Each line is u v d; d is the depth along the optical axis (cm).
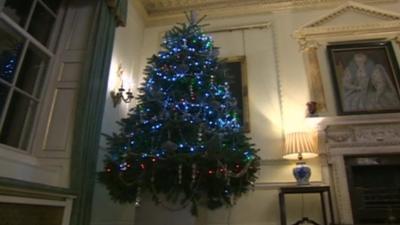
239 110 382
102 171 295
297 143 343
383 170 360
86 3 302
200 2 480
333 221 316
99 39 282
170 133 291
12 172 207
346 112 375
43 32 275
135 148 288
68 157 248
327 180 356
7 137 227
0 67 222
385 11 424
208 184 287
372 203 339
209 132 299
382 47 407
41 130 256
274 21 454
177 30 360
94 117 266
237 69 430
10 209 186
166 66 333
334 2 448
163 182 277
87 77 264
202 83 325
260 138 392
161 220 296
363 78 392
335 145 362
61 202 228
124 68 401
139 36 466
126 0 340
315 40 428
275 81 417
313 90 395
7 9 231
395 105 371
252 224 357
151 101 312
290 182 366
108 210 333
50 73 272
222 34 460
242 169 288
